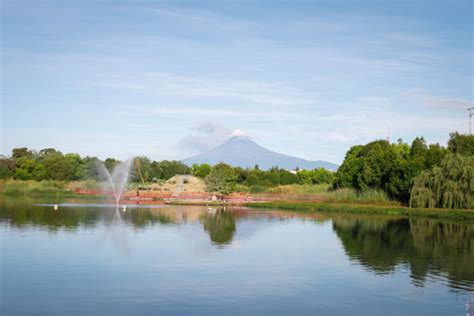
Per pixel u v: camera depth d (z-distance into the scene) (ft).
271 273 76.18
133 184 335.06
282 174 433.48
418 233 129.90
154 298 61.57
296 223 150.61
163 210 192.65
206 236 115.03
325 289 67.26
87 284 67.62
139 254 89.45
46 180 342.23
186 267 79.15
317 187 293.84
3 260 81.97
